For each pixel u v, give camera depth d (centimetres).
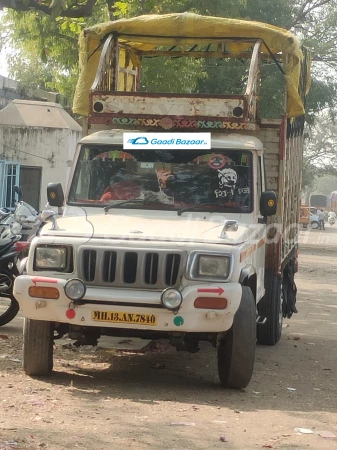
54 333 903
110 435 676
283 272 1171
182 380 886
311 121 3678
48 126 2767
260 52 1070
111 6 1873
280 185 1041
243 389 855
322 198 9019
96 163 928
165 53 1190
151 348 1038
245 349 820
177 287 791
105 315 793
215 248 796
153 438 675
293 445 682
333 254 3472
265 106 3069
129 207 903
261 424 736
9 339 1039
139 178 920
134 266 797
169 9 1842
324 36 3656
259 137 1038
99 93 943
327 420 766
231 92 3070
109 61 1046
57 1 1253
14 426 684
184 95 934
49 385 820
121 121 941
